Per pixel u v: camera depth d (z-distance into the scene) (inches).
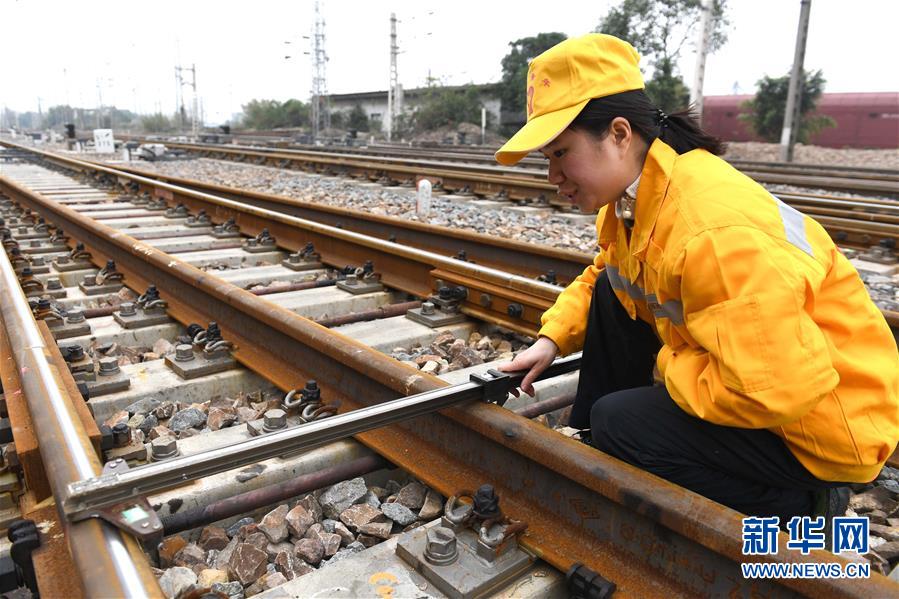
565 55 70.7
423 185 358.6
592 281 99.7
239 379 136.2
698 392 70.3
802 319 63.0
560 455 79.6
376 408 84.8
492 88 1946.4
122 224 326.0
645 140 72.5
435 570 75.2
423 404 88.2
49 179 616.7
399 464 99.2
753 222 64.6
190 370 132.6
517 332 158.7
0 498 88.0
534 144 69.0
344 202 426.3
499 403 96.0
